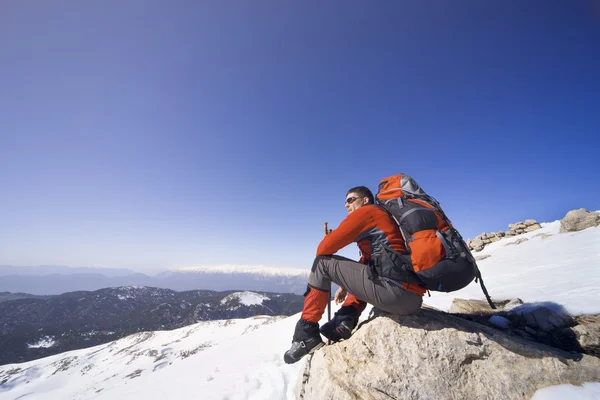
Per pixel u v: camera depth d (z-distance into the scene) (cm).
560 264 823
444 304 621
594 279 531
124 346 17300
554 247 1209
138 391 826
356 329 411
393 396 309
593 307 379
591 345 340
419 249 284
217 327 15100
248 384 662
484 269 1175
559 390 277
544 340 379
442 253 278
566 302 407
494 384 295
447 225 302
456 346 323
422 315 367
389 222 320
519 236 1866
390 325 360
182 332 16550
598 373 293
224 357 1124
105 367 13625
